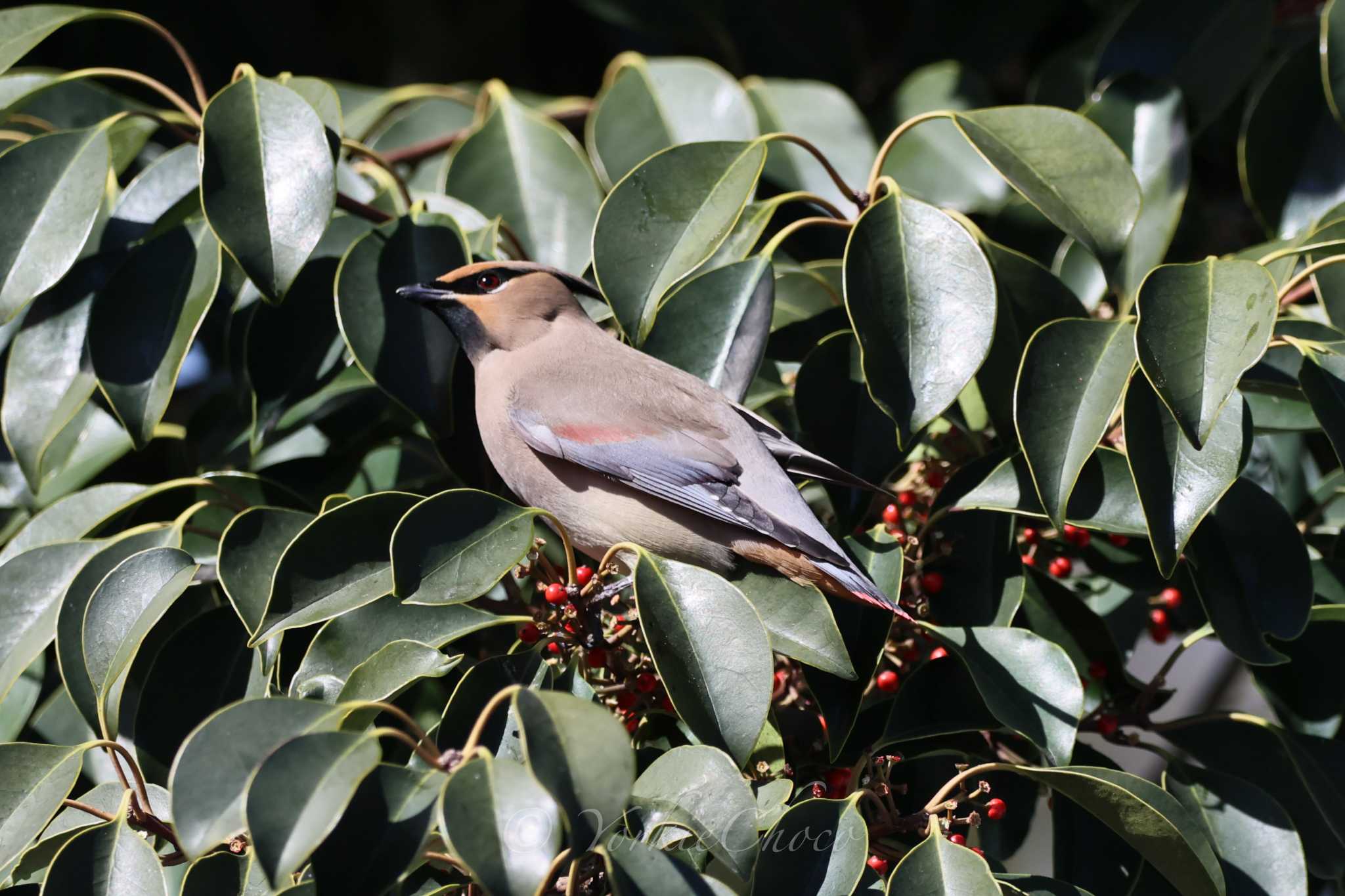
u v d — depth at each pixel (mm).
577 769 4770
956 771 7258
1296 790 7402
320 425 8328
